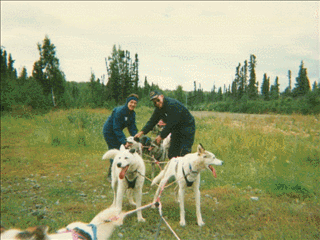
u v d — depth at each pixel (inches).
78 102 1412.4
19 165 345.4
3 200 219.8
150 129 244.1
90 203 214.8
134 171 173.6
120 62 2122.3
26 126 753.0
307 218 163.0
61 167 336.8
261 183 233.9
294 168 212.1
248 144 327.3
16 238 64.6
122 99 2090.3
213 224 170.2
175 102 206.8
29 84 1368.1
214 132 437.4
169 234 159.2
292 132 247.0
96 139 490.0
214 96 3344.0
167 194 233.1
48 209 199.8
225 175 269.7
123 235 158.1
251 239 149.8
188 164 169.3
